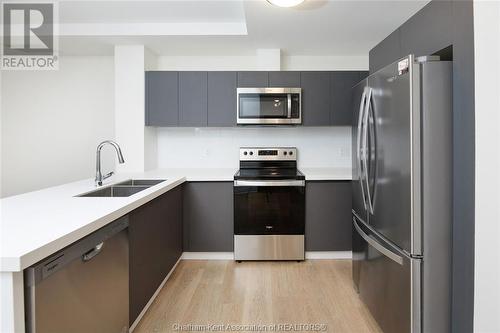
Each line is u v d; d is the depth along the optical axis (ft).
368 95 6.66
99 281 4.75
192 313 7.09
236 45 10.81
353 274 8.25
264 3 7.68
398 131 5.41
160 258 7.83
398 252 5.48
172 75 10.89
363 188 7.06
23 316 3.29
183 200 10.19
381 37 10.01
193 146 12.21
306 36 9.92
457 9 4.97
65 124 12.18
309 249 10.23
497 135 4.25
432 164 5.02
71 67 12.07
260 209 10.05
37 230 3.88
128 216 5.77
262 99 10.76
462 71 4.82
